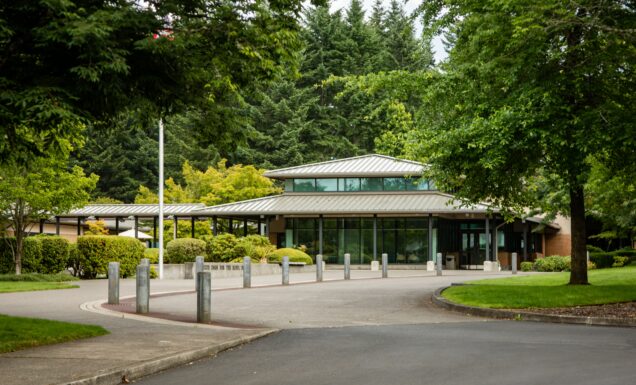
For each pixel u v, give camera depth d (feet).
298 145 231.50
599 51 55.31
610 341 37.29
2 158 35.81
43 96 30.42
